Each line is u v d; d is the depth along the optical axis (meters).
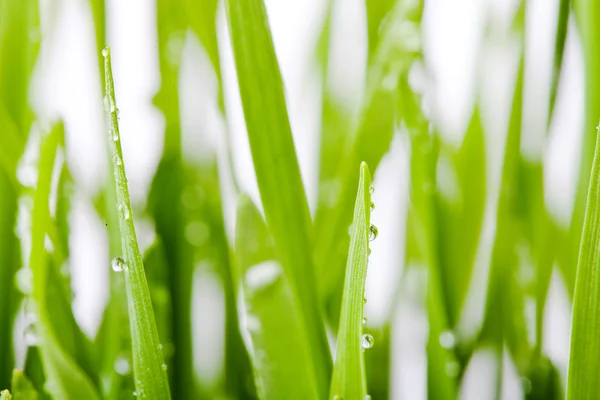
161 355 0.22
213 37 0.27
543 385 0.26
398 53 0.26
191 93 0.28
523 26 0.26
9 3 0.27
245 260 0.23
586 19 0.26
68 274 0.27
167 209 0.27
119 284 0.26
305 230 0.23
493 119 0.28
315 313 0.23
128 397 0.25
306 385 0.23
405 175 0.28
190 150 0.28
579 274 0.21
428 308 0.27
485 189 0.28
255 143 0.23
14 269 0.27
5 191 0.27
